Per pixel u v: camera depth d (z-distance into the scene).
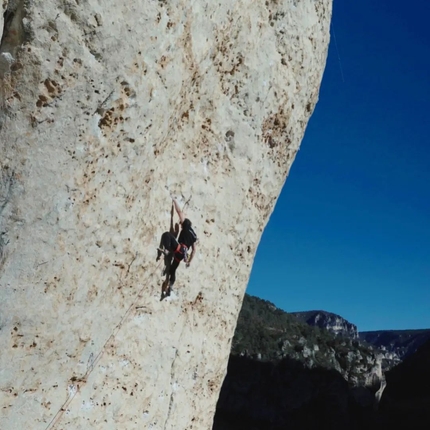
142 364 7.34
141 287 7.16
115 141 5.80
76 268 5.77
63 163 5.30
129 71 5.59
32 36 4.86
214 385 9.24
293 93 9.78
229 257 9.20
